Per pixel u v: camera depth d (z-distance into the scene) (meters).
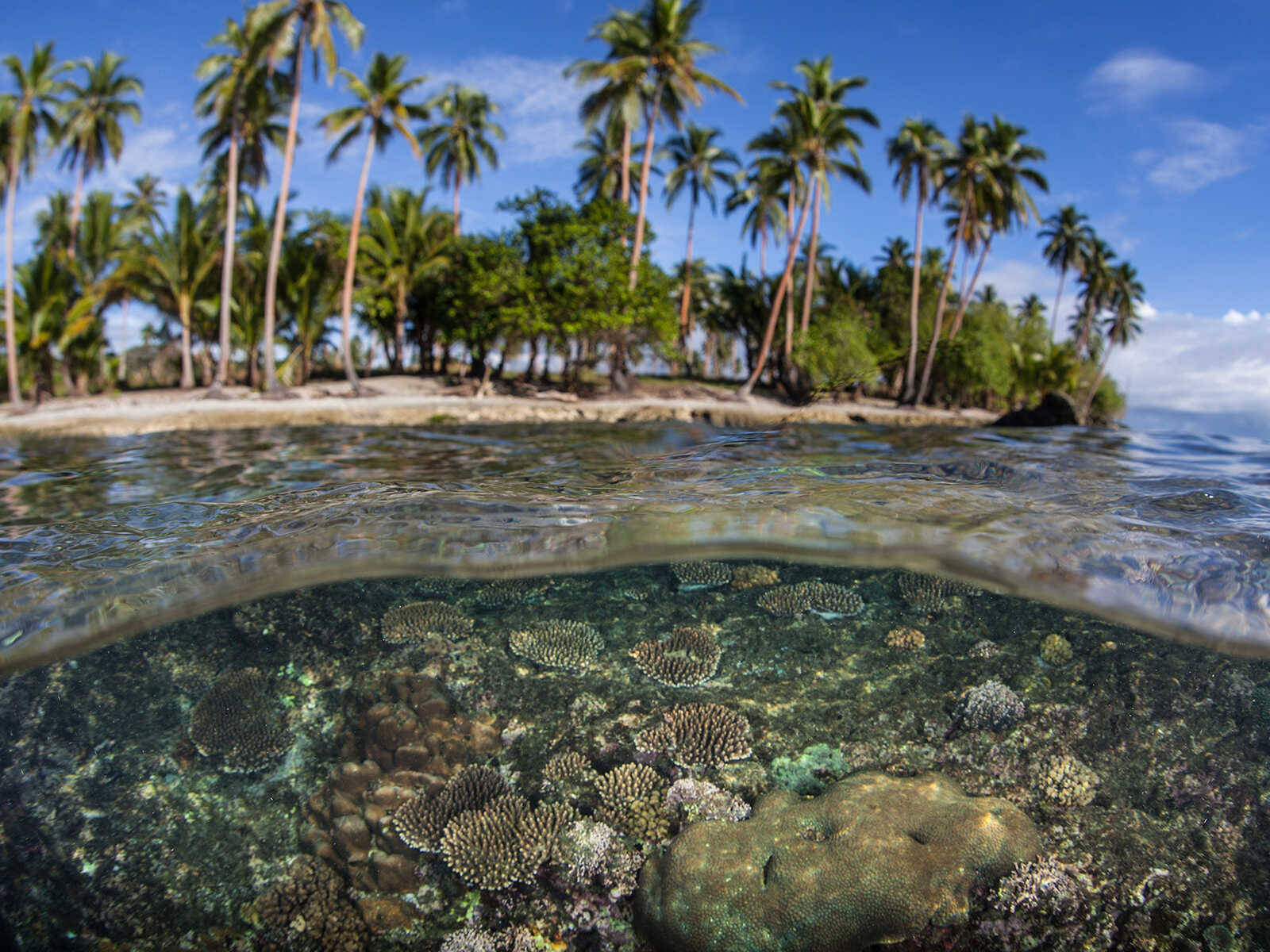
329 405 20.55
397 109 25.80
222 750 4.97
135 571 4.80
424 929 4.03
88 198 33.22
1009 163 35.31
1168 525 5.27
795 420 14.13
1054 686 5.00
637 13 31.86
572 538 5.66
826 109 31.89
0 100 27.59
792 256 32.47
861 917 3.73
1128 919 3.75
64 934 4.05
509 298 29.62
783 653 5.62
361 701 5.29
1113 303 61.31
